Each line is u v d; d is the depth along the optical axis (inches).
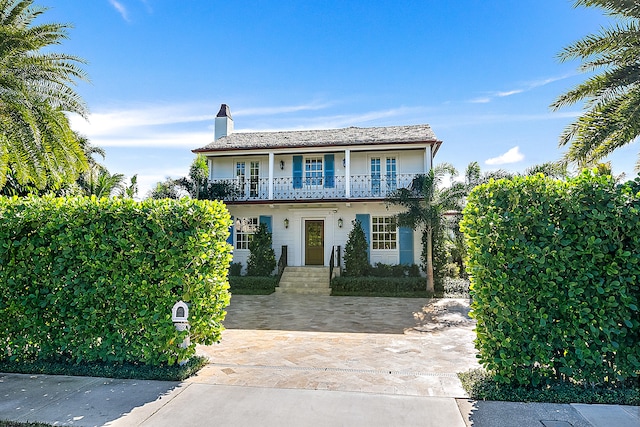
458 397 159.3
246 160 704.4
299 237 661.3
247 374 192.4
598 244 155.3
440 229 555.5
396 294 529.0
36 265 196.5
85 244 193.6
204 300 202.4
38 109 341.7
